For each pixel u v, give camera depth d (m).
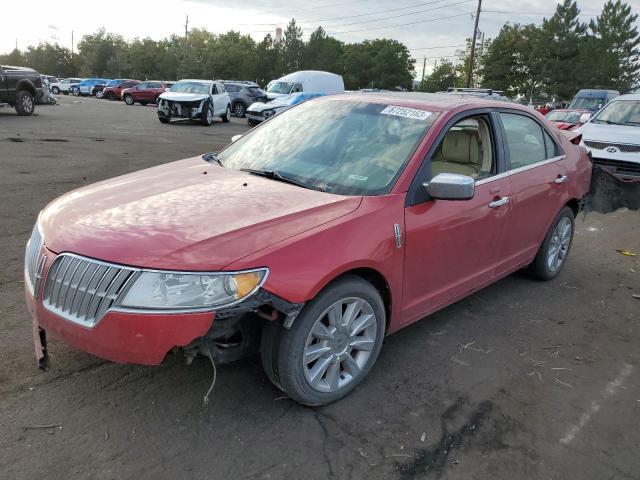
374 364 3.60
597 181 8.81
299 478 2.54
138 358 2.56
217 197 3.18
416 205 3.38
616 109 10.66
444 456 2.76
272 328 2.83
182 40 107.56
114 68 99.56
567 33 63.50
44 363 3.00
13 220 6.20
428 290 3.62
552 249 5.25
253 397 3.12
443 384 3.41
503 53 69.25
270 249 2.68
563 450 2.87
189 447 2.69
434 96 4.36
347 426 2.94
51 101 28.92
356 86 86.38
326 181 3.49
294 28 78.75
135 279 2.53
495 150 4.19
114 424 2.81
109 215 2.98
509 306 4.69
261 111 22.84
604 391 3.46
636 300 5.02
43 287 2.81
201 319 2.52
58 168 9.73
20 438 2.66
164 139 15.88
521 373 3.61
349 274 3.04
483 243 4.01
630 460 2.82
